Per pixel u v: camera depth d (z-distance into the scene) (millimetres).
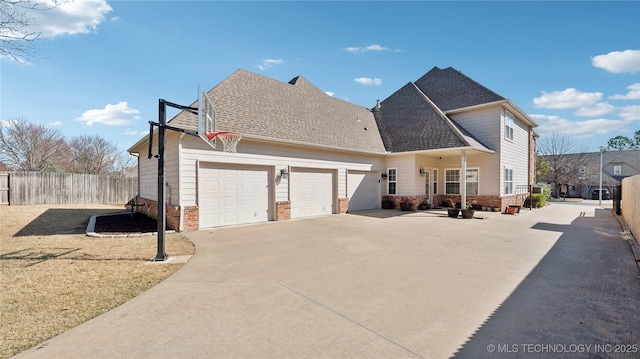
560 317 3494
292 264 5758
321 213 13320
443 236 8719
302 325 3268
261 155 11023
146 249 6816
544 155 35938
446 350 2779
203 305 3799
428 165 16812
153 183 12234
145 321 3348
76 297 4004
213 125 8836
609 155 41469
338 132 14758
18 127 25328
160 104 6062
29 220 11227
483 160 16203
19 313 3506
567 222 11766
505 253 6707
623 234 9156
